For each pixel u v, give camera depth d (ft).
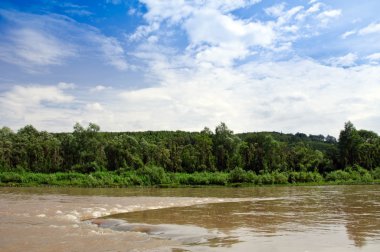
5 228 82.33
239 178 297.94
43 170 360.48
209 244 64.75
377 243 64.54
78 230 80.59
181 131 583.17
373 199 161.48
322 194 193.67
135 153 373.81
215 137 408.67
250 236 72.13
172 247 62.80
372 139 424.46
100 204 134.82
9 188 238.48
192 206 133.39
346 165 382.22
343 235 72.69
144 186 276.00
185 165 383.24
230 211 117.39
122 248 62.54
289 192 211.41
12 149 356.38
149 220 96.12
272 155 380.99
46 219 97.09
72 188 245.45
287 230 79.30
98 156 365.81
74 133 383.86
